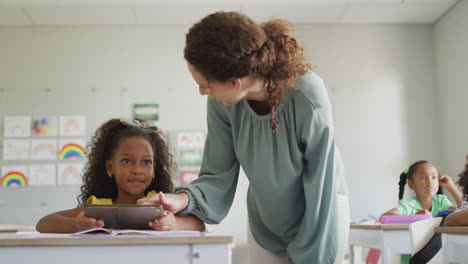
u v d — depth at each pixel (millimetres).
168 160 2008
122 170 1795
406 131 4789
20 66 4746
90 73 4770
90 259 981
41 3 4332
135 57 4812
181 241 992
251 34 1156
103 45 4812
